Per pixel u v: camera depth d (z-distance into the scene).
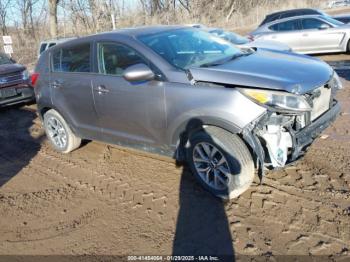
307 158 4.62
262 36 12.45
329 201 3.72
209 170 3.95
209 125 3.79
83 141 6.01
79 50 5.01
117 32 4.66
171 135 4.09
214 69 3.85
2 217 4.16
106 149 5.70
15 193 4.69
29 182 4.96
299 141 3.56
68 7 24.41
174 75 3.94
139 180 4.59
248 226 3.50
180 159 4.23
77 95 5.03
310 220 3.48
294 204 3.74
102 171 4.98
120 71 4.45
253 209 3.74
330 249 3.12
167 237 3.50
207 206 3.88
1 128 7.61
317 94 3.73
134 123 4.43
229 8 32.19
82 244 3.55
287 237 3.31
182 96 3.84
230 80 3.64
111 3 24.16
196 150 3.98
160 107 4.05
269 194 3.95
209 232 3.49
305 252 3.12
